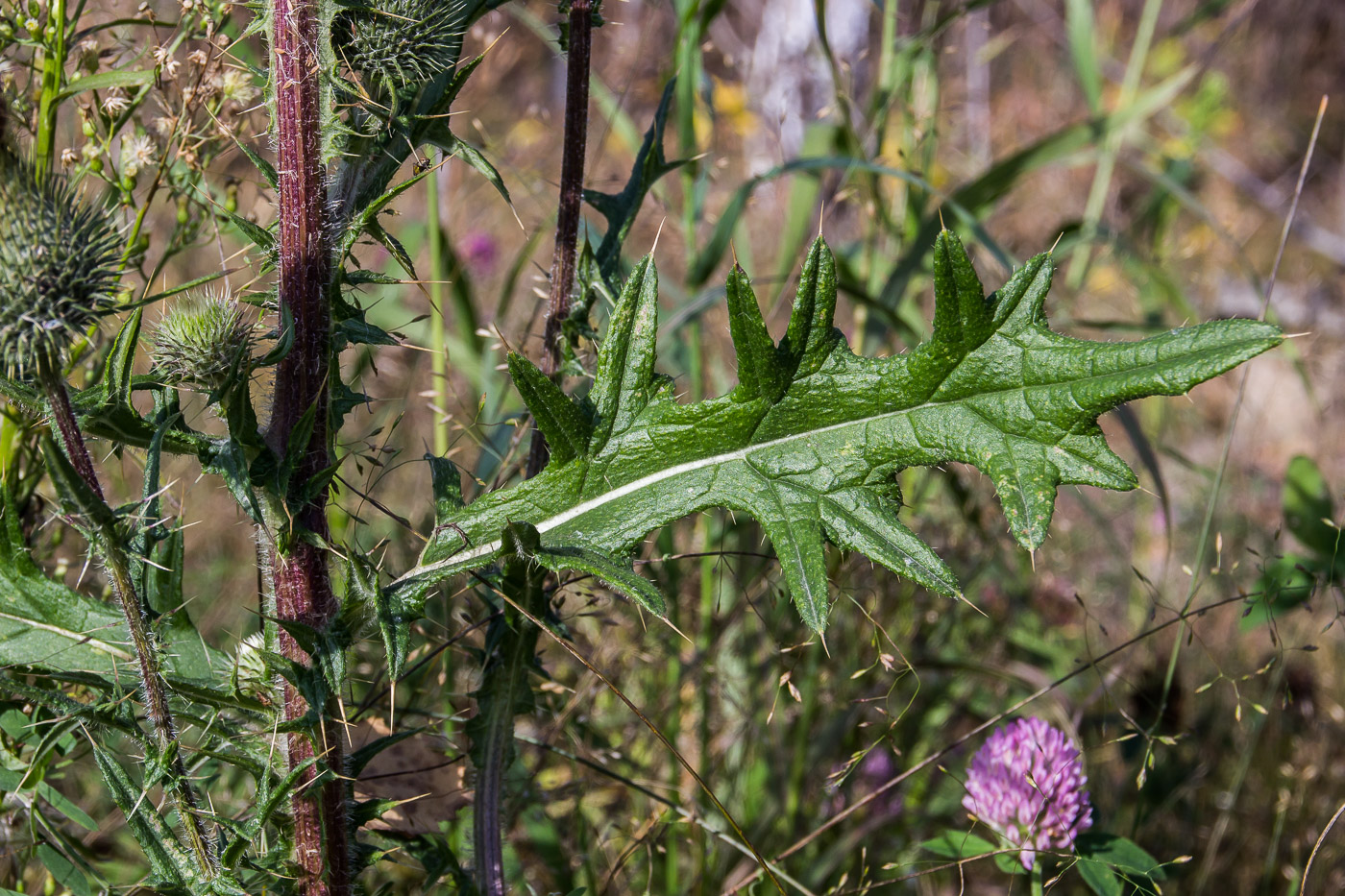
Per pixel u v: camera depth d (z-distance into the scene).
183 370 1.37
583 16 1.71
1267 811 2.71
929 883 2.58
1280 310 5.47
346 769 1.53
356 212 1.48
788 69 4.87
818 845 2.64
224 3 1.85
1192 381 1.27
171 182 2.02
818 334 1.47
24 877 2.01
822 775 2.75
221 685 1.54
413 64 1.43
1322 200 7.68
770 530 1.44
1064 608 3.41
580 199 1.77
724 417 1.48
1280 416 5.13
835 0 5.08
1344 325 5.52
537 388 1.46
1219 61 8.18
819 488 1.45
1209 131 7.81
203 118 2.10
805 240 3.45
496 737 1.73
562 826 2.52
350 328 1.43
